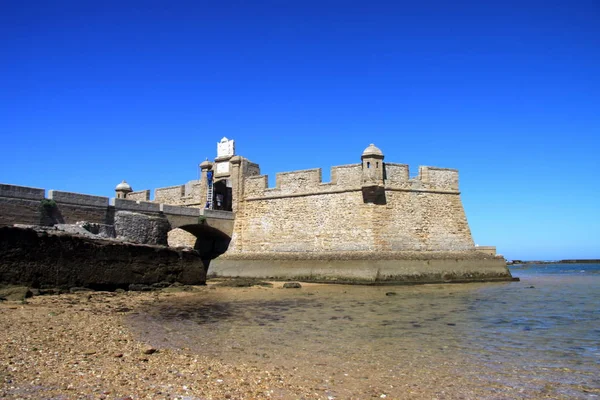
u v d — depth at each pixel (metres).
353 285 36.31
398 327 17.20
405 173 41.00
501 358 12.43
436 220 41.47
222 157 48.66
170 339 14.68
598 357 12.52
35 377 9.66
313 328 16.97
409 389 9.80
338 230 40.19
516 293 30.20
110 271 28.31
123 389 9.16
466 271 39.62
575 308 22.58
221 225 45.28
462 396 9.41
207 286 34.09
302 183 43.09
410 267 37.59
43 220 30.42
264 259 42.47
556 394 9.52
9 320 16.31
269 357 12.44
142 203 37.72
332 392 9.56
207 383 9.84
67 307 20.56
